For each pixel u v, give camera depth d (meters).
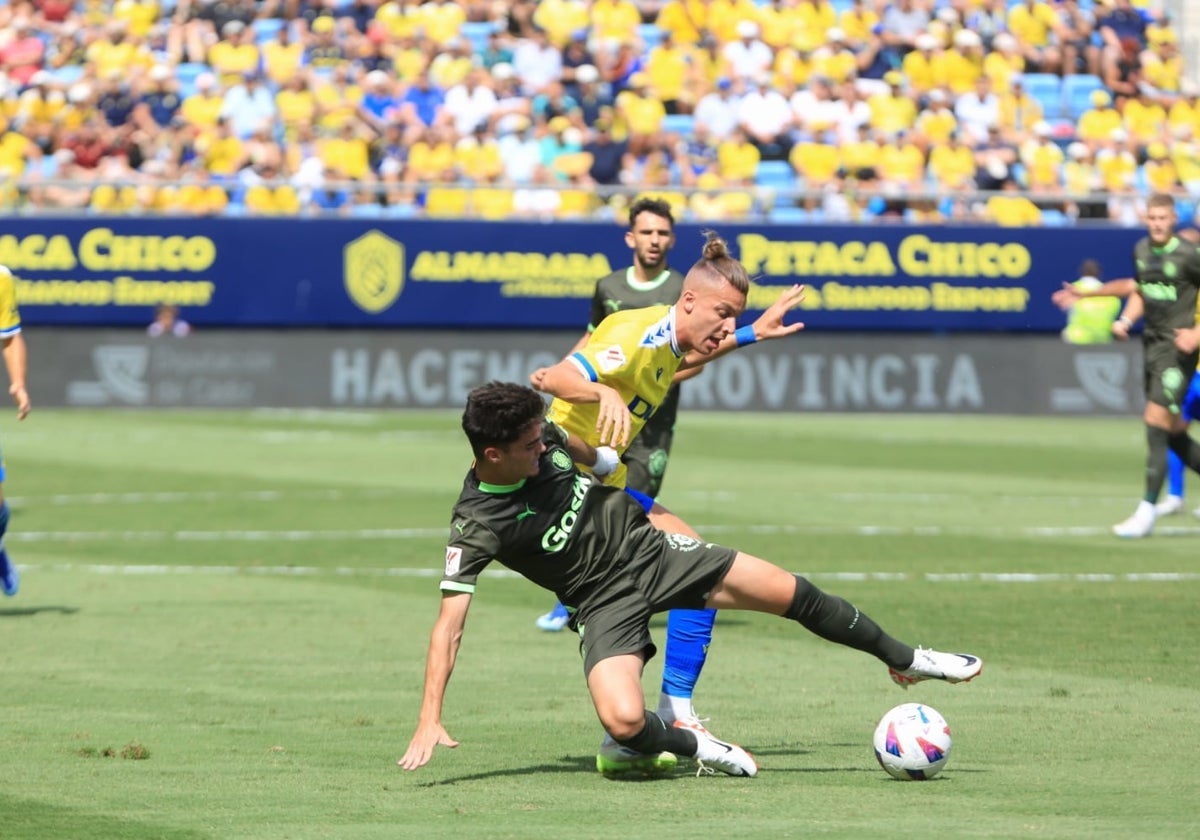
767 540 32.50
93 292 61.12
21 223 60.78
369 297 61.59
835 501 39.12
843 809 12.99
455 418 59.72
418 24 73.12
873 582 27.30
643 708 13.88
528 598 26.56
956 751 15.57
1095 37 77.06
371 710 17.94
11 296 24.84
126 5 74.31
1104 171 70.06
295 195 64.88
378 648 22.02
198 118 67.69
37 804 13.29
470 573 13.98
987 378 63.22
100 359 61.16
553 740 16.36
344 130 66.50
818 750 15.78
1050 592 26.20
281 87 68.50
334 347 61.69
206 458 47.94
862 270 62.62
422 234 61.62
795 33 74.31
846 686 19.31
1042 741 16.02
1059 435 56.56
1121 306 63.44
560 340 62.16
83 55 73.50
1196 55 81.94
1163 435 33.03
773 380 62.62
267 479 43.19
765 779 14.41
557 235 61.91
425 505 38.28
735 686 19.34
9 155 67.31
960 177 68.25
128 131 67.25
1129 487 42.50
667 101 70.94
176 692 18.94
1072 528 34.56
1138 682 19.27
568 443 15.21
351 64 71.06
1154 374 32.88
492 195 65.00
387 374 61.72
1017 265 63.16
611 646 14.12
